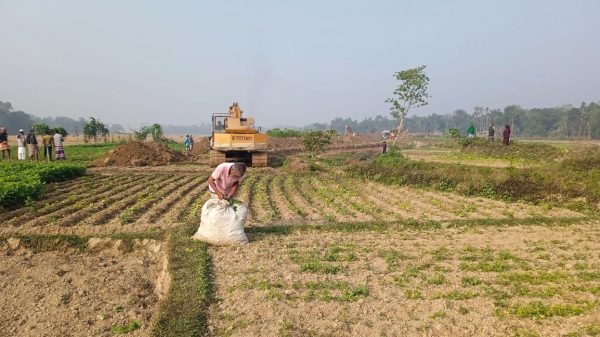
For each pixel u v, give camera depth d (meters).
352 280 7.57
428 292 7.05
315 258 8.76
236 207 9.69
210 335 5.68
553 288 7.16
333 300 6.70
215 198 9.94
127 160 26.11
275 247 9.52
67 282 8.09
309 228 11.10
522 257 8.98
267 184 19.12
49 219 11.49
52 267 8.83
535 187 15.62
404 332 5.76
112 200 14.22
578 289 7.16
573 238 10.51
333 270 7.98
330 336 5.61
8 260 9.21
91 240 9.94
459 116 143.50
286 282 7.39
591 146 18.72
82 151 35.62
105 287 7.86
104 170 23.62
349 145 52.03
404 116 38.56
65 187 16.98
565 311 6.25
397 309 6.43
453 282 7.50
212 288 7.13
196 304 6.42
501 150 25.61
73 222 11.42
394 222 11.75
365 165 21.45
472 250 9.42
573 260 8.79
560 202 14.78
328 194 16.69
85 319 6.62
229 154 26.19
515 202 15.45
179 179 20.09
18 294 7.52
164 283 7.70
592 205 14.16
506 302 6.64
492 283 7.45
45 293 7.56
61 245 9.88
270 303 6.51
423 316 6.22
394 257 8.86
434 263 8.56
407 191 17.80
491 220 12.05
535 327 5.85
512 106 110.31
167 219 11.84
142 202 13.91
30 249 9.80
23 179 14.66
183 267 7.94
